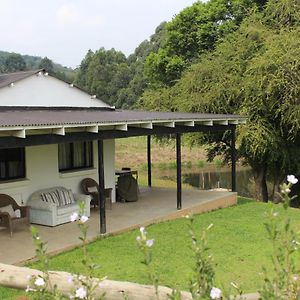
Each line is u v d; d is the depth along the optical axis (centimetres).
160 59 2550
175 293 231
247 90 1529
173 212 1066
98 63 7494
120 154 3344
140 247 217
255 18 1791
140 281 620
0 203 894
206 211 1177
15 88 1048
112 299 308
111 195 1167
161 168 2961
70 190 1056
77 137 806
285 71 1466
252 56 1642
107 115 992
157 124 990
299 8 1688
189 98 1714
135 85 6112
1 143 668
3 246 776
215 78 1692
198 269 218
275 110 1534
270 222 222
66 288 319
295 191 1661
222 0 2294
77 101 1238
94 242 827
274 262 221
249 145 1516
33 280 260
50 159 1050
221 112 1630
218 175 2662
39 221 935
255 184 1777
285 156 1602
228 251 783
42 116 848
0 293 554
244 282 621
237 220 1055
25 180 980
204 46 2345
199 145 1852
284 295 215
